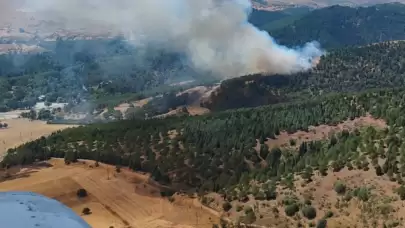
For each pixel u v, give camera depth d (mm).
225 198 169750
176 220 167875
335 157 158375
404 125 158875
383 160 142125
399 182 129500
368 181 136375
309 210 135000
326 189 143125
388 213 119812
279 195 152000
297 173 162500
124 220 173750
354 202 130750
